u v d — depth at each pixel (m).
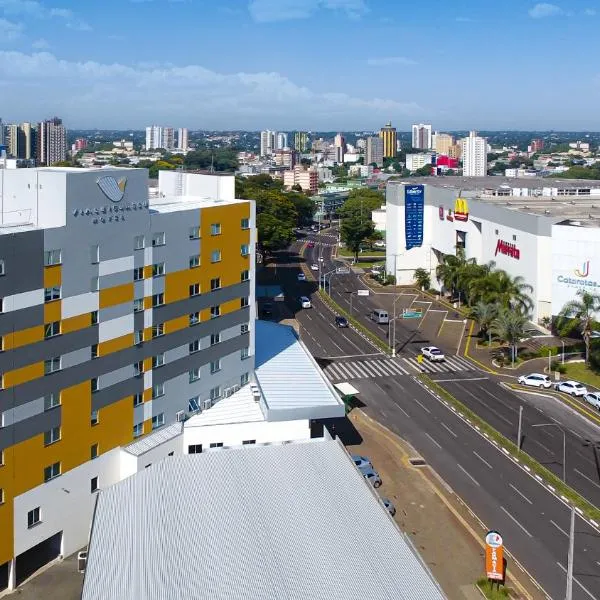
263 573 42.09
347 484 53.09
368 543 45.16
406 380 104.50
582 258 119.06
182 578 41.84
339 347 122.69
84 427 58.59
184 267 68.50
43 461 55.00
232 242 74.94
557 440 82.31
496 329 112.25
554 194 173.88
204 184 83.06
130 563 43.62
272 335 96.44
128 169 61.25
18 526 53.09
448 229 164.50
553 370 107.25
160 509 49.72
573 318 110.19
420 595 39.91
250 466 56.09
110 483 61.59
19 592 52.44
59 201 55.38
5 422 51.66
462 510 65.69
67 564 56.38
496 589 53.06
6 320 51.22
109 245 59.47
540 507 66.38
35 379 53.78
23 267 52.09
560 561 57.56
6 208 58.38
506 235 138.00
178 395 69.38
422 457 77.19
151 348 65.31
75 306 56.72
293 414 69.75
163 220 65.38
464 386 101.75
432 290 169.12
